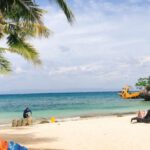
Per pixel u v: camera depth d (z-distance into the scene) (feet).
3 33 56.49
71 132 79.51
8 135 77.00
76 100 403.34
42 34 54.95
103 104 283.18
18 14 51.47
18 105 297.33
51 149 58.39
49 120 114.52
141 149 57.00
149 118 95.40
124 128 84.84
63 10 45.11
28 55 56.85
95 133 76.84
